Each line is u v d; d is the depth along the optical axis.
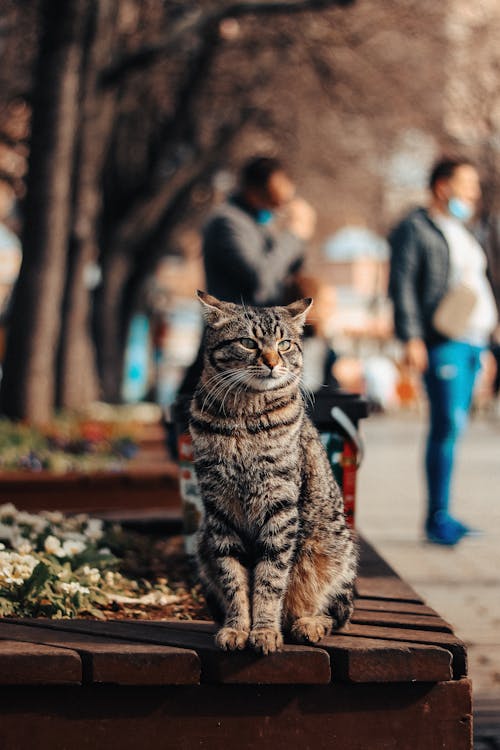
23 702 4.29
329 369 8.91
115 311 23.45
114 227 22.89
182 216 24.31
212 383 5.09
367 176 27.25
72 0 13.13
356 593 5.72
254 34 19.31
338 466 6.21
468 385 10.34
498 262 17.83
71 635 4.61
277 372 4.95
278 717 4.42
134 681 4.29
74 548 6.15
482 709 5.82
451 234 10.25
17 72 19.16
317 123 23.44
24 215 14.15
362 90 21.23
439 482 10.44
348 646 4.45
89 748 4.33
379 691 4.45
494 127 23.39
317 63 20.16
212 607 5.06
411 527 11.84
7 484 9.73
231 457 4.87
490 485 16.05
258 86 21.39
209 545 5.01
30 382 14.34
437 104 23.03
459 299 10.01
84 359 19.73
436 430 10.36
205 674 4.39
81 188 17.30
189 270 39.88
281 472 4.86
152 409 21.61
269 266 7.93
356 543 5.73
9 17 17.50
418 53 22.08
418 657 4.40
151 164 21.78
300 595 4.97
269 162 8.05
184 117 20.48
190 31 14.88
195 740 4.38
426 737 4.46
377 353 41.19
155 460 14.00
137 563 7.03
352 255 40.22
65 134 13.68
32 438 13.27
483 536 11.19
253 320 5.24
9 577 5.29
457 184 10.30
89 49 14.58
